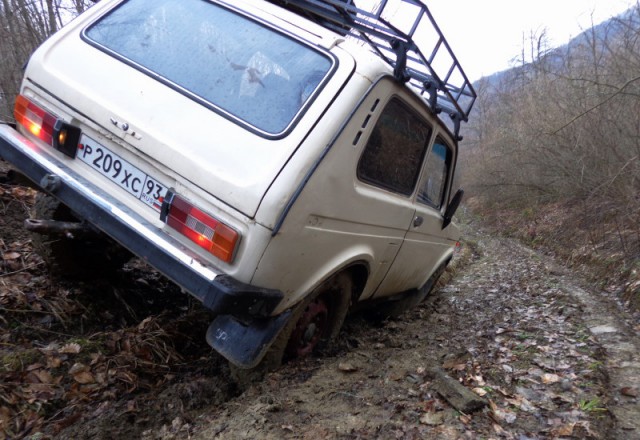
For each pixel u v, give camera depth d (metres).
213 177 2.42
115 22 3.05
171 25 2.98
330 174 2.56
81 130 2.82
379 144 3.03
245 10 2.98
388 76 2.83
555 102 12.46
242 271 2.37
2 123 3.05
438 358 3.62
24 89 3.04
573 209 11.03
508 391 3.07
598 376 3.34
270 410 2.59
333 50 2.74
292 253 2.51
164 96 2.68
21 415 2.55
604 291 6.57
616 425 2.76
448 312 5.57
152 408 2.73
